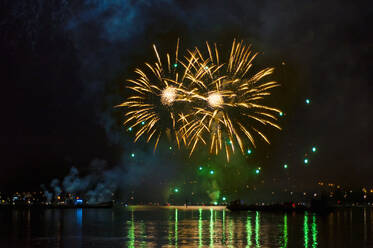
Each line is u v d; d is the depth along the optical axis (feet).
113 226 186.70
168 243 123.24
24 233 156.97
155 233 152.56
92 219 238.89
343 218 239.30
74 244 123.54
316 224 193.47
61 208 428.97
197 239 132.77
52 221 224.74
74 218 251.80
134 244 121.80
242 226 182.60
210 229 167.84
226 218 240.32
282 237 137.90
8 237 143.02
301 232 154.40
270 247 114.52
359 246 116.78
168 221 216.54
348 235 143.33
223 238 135.13
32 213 331.57
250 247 114.62
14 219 245.24
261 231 158.71
